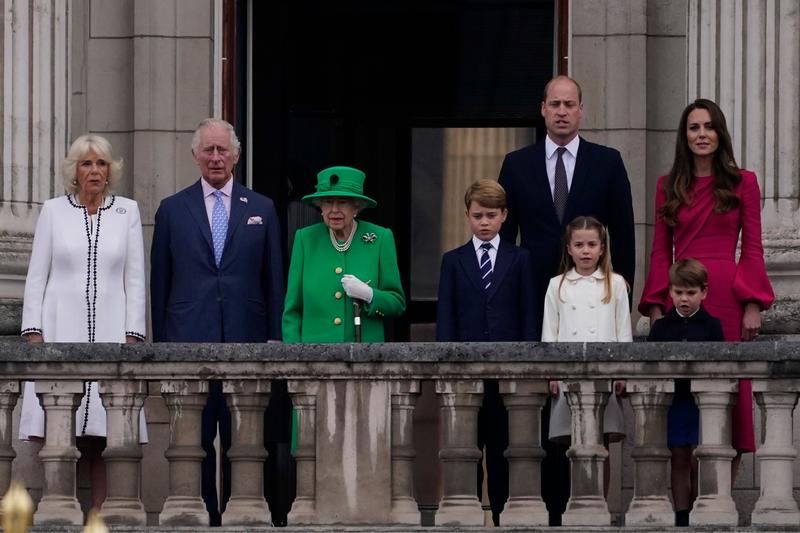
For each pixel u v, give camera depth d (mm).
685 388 46062
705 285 47062
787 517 45031
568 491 48156
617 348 44969
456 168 61875
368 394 45406
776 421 45219
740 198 48344
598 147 49469
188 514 45375
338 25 61188
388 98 62000
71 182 49094
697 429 46375
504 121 61656
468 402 45312
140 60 58281
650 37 57906
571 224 47688
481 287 48250
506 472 47500
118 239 48812
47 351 45656
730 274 48281
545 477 48094
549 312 47844
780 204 53594
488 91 61625
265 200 49781
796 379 45031
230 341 48688
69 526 45438
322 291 49406
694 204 48438
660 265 48875
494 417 47469
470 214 48500
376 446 45344
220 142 49000
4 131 54750
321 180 49156
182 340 48781
